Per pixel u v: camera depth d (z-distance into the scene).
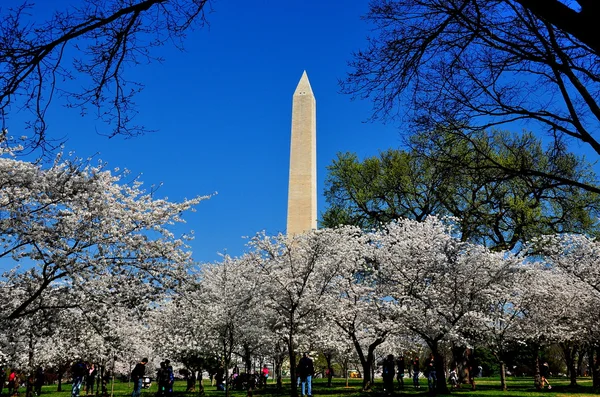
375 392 20.55
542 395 18.72
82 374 19.09
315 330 20.12
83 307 11.68
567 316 22.67
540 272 22.55
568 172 9.14
